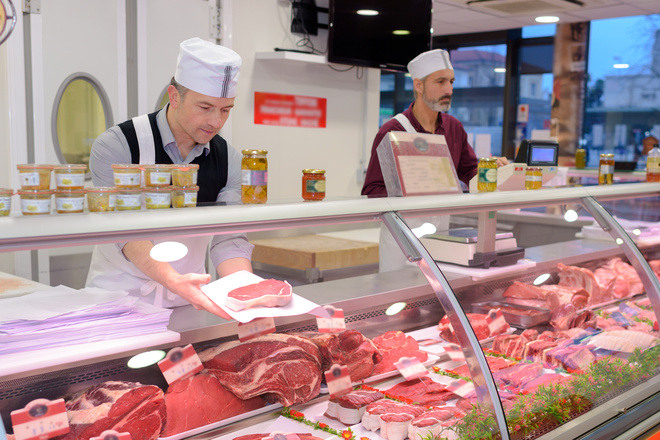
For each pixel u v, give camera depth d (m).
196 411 1.44
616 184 2.77
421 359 1.82
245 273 1.68
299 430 1.48
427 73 3.02
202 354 1.56
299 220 1.56
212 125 1.82
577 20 7.39
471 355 1.60
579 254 2.67
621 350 2.07
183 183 1.42
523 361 1.94
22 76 3.23
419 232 1.93
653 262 2.72
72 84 3.45
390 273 2.19
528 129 8.19
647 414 1.85
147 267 1.53
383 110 9.20
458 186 2.02
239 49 4.29
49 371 1.33
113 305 1.46
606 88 7.58
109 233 1.26
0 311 1.35
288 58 4.29
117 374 1.44
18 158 3.27
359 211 1.67
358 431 1.52
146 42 3.73
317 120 4.86
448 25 7.71
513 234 2.60
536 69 8.02
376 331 1.97
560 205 2.42
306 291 1.92
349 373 1.69
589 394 1.80
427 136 2.00
